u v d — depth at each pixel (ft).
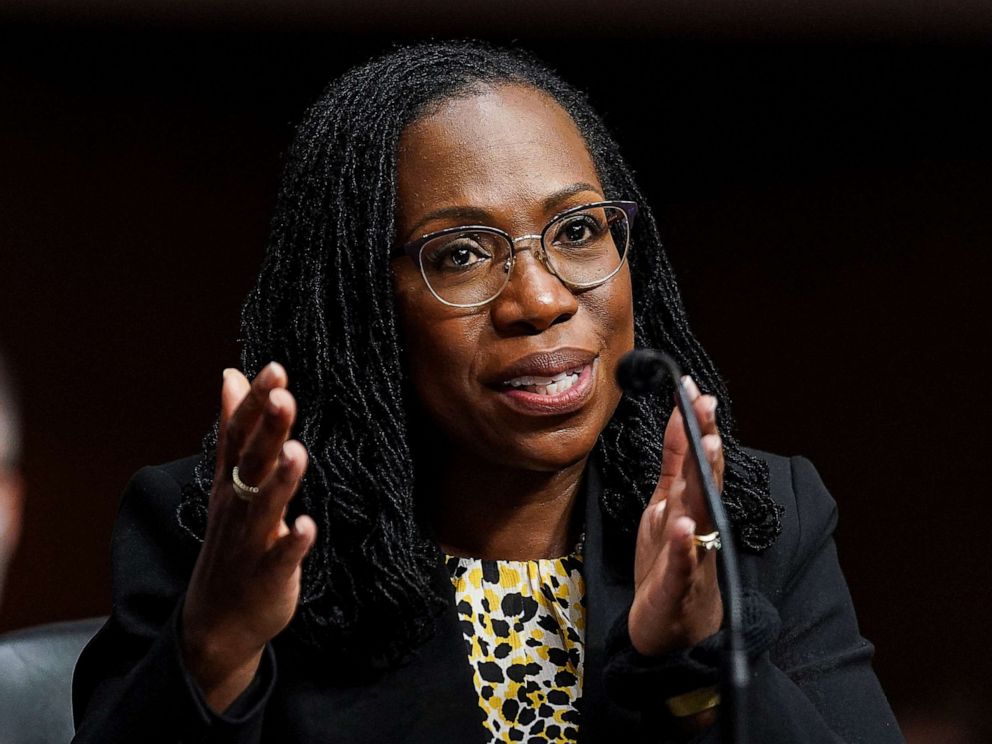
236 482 12.60
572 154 16.07
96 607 37.52
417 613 16.08
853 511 40.98
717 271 40.78
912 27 36.52
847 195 40.16
